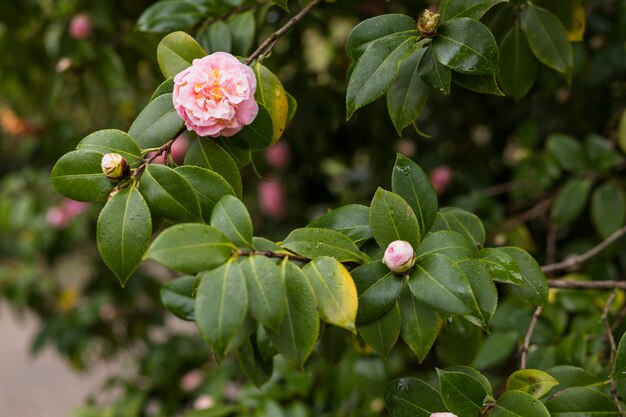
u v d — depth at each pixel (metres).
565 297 1.49
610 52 1.83
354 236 1.22
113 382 2.46
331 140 2.29
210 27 1.41
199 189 1.20
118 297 2.75
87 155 1.19
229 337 1.09
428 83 1.24
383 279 1.17
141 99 2.50
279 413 1.63
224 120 1.21
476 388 1.18
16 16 2.03
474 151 2.20
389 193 1.20
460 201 1.88
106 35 1.92
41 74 2.30
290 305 1.13
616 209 1.68
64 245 2.88
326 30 2.05
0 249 3.85
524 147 1.93
